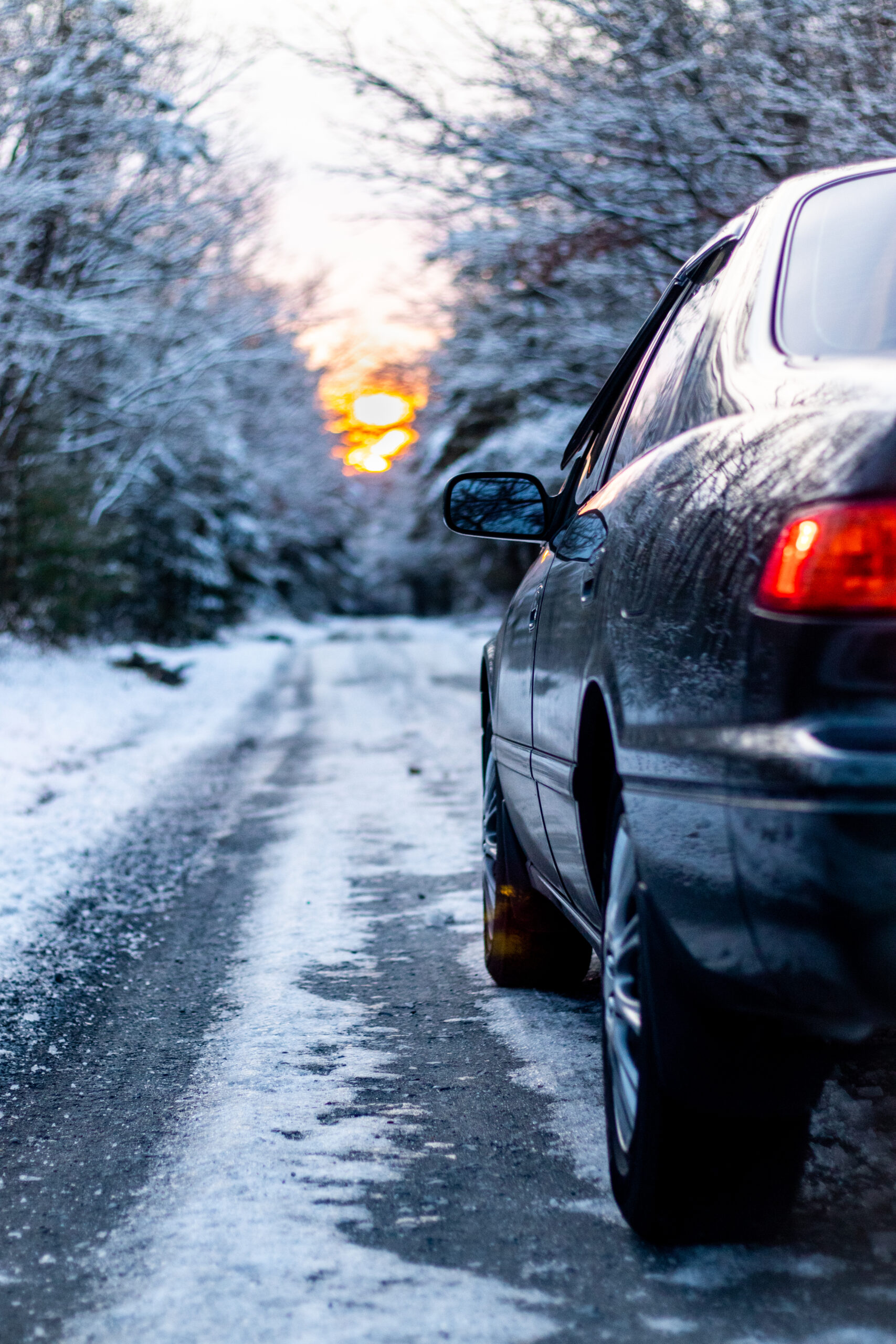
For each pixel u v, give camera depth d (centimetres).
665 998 207
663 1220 223
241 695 2186
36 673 2155
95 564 2595
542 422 1969
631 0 1125
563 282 1500
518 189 1270
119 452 2583
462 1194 262
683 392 257
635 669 223
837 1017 179
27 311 1888
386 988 441
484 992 429
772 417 204
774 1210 221
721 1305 205
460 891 599
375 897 598
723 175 1166
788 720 176
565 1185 263
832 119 1030
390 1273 226
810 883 171
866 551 172
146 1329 211
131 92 1888
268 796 997
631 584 235
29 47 1761
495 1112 312
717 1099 207
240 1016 416
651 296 1380
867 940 170
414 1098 326
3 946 523
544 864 352
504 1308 210
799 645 175
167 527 3647
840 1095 288
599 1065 344
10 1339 211
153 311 2147
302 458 3628
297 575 6606
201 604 4166
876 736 170
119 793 1020
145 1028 409
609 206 1227
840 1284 210
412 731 1455
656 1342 196
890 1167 253
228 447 3231
